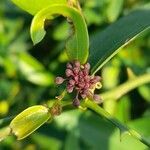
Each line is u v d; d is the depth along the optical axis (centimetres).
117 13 20
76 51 11
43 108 10
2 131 10
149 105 20
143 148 18
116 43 12
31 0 11
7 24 22
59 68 20
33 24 10
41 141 20
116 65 20
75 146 19
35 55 22
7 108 21
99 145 19
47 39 21
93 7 20
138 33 12
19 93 21
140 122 18
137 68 19
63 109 11
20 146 20
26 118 10
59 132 19
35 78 20
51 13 10
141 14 14
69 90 10
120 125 10
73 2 11
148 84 19
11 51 21
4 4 22
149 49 21
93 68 11
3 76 21
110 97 15
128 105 19
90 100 11
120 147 18
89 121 19
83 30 10
